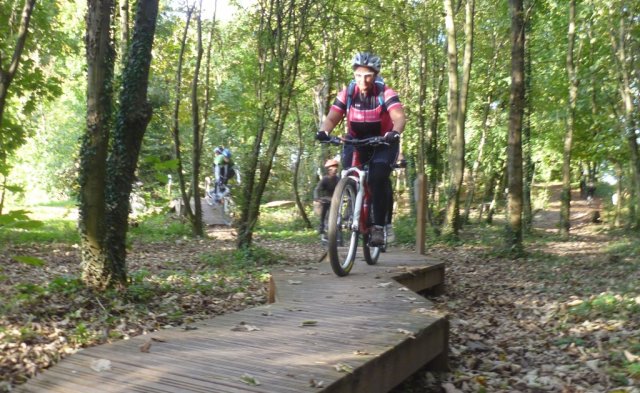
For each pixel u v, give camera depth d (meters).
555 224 32.53
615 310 7.36
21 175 25.19
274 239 20.05
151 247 15.86
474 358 5.32
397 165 6.42
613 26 20.33
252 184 13.50
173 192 24.11
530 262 14.25
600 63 22.20
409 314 4.76
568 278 11.31
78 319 6.00
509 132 15.32
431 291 8.92
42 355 4.73
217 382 3.01
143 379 3.01
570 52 21.86
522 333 6.57
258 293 8.59
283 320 4.46
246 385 2.98
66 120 28.11
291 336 3.99
